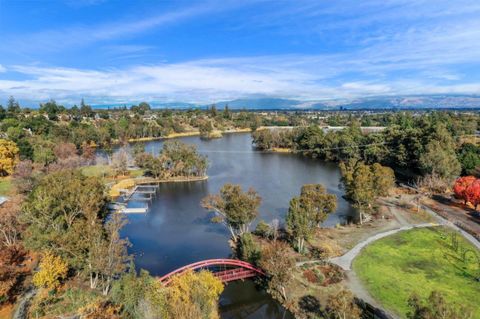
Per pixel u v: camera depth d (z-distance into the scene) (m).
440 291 43.44
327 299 43.44
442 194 86.75
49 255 44.78
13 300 44.06
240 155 171.12
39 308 41.06
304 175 123.38
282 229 68.50
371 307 40.50
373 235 62.84
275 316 44.16
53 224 51.25
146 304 34.31
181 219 80.69
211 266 56.44
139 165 131.12
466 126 149.75
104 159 147.00
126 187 109.69
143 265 57.91
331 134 156.75
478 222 67.06
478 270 48.59
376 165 90.50
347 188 78.88
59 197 55.19
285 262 45.91
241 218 59.47
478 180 75.06
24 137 147.50
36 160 120.12
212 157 165.12
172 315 32.66
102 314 35.19
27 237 51.44
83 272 47.47
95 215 54.22
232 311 45.38
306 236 55.81
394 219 70.88
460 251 54.81
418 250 55.72
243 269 53.12
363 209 71.94
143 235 71.25
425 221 68.88
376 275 48.16
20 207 59.59
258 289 50.06
